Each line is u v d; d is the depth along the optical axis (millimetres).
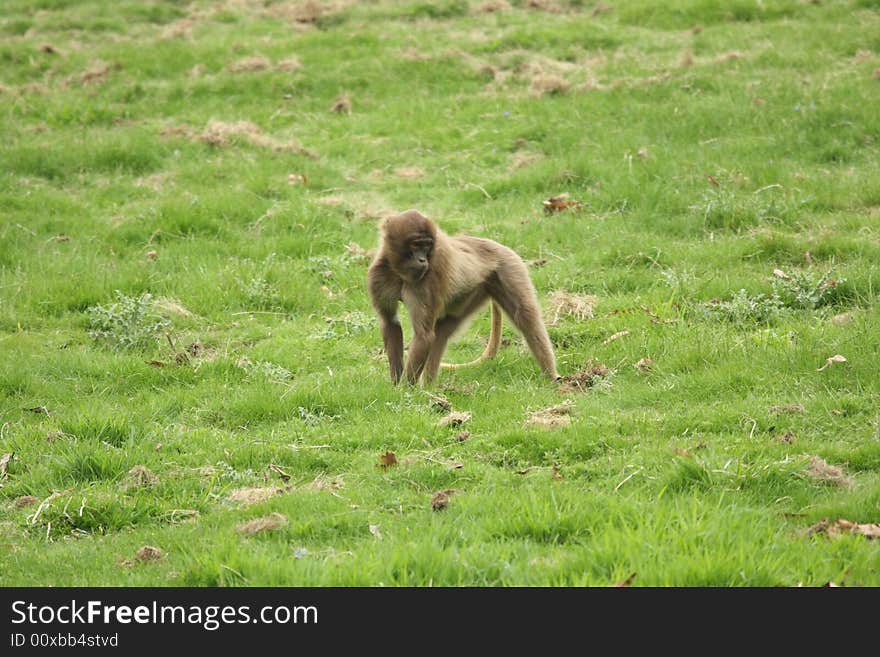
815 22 43938
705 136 34344
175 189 32562
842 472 15164
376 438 17844
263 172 33531
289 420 19000
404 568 12352
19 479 16938
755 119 34688
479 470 16203
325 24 48250
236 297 25828
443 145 35969
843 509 13875
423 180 33594
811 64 39094
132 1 52000
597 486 15328
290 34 46906
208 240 29203
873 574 12000
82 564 13984
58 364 21906
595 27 44906
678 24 45250
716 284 23844
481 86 40719
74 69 43438
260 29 47594
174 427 18781
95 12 50562
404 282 19906
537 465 16484
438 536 13438
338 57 43031
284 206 31031
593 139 34875
